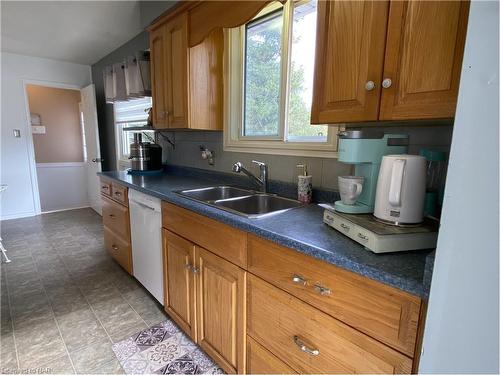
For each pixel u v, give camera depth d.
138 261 2.08
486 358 0.47
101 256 2.78
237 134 2.09
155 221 1.76
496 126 0.42
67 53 3.70
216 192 1.89
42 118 4.66
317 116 1.12
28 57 3.84
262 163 1.74
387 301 0.69
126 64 2.75
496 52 0.41
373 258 0.75
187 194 1.73
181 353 1.53
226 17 1.58
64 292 2.13
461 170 0.46
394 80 0.86
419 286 0.61
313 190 1.52
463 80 0.45
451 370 0.52
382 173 0.86
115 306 1.96
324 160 1.49
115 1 2.29
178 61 1.99
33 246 3.01
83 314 1.86
